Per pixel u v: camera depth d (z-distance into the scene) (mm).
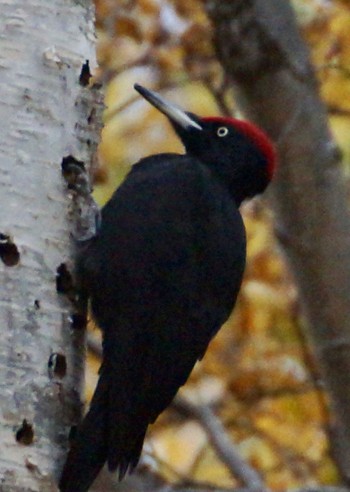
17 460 10992
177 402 16625
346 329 15203
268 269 17656
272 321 17703
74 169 11945
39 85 11852
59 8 12094
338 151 15547
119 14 16656
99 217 12359
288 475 17125
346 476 15570
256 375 17172
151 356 12039
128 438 11664
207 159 14000
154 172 12859
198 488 16125
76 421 11477
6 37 11836
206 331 12430
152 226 12406
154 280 12219
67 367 11516
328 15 17078
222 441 16312
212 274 12508
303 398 17250
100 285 12078
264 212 17312
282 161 15531
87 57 12227
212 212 12680
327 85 17391
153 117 18547
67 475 11086
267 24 15641
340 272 15289
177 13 16719
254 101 15688
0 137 11602
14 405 11078
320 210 15398
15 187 11531
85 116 12148
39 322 11391
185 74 17375
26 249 11445
